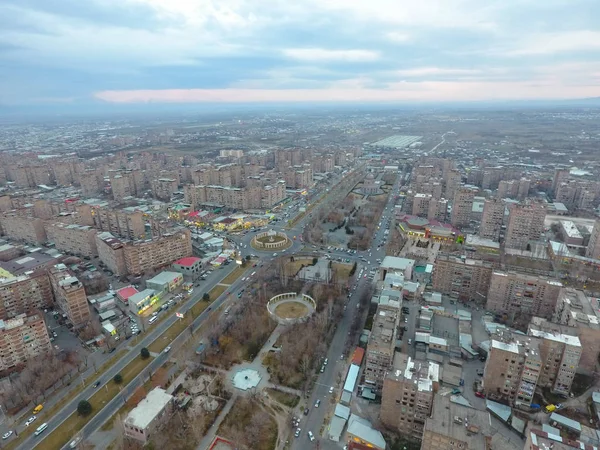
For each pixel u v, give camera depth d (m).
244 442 198.25
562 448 159.88
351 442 195.25
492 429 199.25
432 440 164.88
